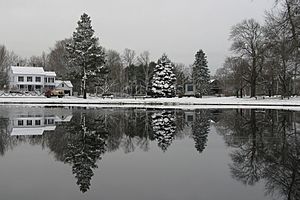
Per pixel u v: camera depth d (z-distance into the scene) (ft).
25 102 173.37
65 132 57.82
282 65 164.14
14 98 192.03
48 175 30.22
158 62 256.32
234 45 203.21
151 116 94.79
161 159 37.09
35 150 41.37
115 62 339.36
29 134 55.06
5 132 57.47
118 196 24.63
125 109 130.62
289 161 35.65
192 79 348.79
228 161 35.99
